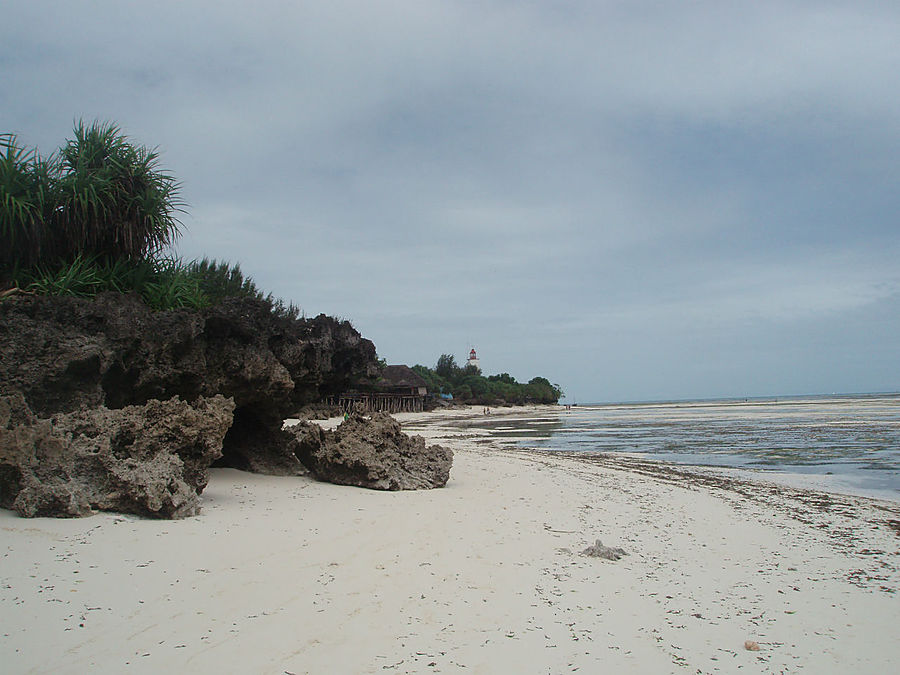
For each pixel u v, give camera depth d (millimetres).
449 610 6309
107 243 12984
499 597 6785
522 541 9297
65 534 7773
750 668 5426
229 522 9273
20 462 8477
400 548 8500
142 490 8906
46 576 6332
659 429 50000
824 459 25188
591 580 7586
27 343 10023
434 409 96000
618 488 15711
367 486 13727
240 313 12609
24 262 11977
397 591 6762
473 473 17672
